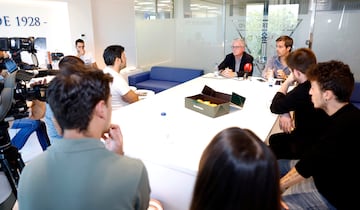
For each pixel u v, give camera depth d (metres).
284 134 1.94
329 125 1.33
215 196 0.57
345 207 1.26
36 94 1.53
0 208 1.38
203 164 0.60
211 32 4.93
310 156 1.27
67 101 0.74
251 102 2.18
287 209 1.29
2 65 1.67
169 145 1.40
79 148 0.73
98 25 5.38
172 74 5.19
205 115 1.85
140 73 5.27
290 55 1.81
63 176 0.71
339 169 1.23
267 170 0.55
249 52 4.73
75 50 4.97
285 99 1.79
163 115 1.79
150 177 1.32
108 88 0.81
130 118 1.81
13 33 4.36
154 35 5.43
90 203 0.70
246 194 0.55
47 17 4.73
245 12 4.60
